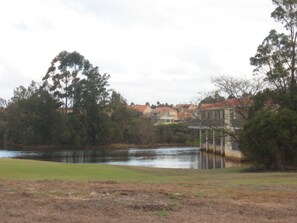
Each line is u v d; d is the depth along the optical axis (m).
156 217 8.98
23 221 8.34
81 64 92.44
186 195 12.20
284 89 35.66
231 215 9.48
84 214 9.14
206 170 29.95
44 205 10.09
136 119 101.31
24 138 92.88
